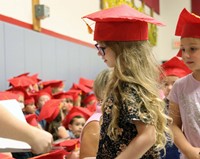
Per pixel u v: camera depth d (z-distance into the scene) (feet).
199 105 6.88
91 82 18.83
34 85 13.46
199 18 6.71
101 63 25.53
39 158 6.43
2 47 13.51
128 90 5.10
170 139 5.96
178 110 7.25
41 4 16.62
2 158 6.22
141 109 4.99
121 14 5.59
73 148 8.58
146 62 5.44
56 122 11.56
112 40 5.49
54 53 17.97
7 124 3.34
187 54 6.91
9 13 14.37
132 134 5.08
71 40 20.38
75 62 20.70
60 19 19.04
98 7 24.75
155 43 37.91
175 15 40.45
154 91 5.24
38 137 3.39
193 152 6.56
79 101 15.97
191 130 6.89
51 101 11.98
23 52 15.03
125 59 5.32
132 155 4.89
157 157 5.31
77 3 21.29
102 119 5.46
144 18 5.56
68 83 19.61
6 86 13.71
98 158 5.36
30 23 16.01
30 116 9.91
